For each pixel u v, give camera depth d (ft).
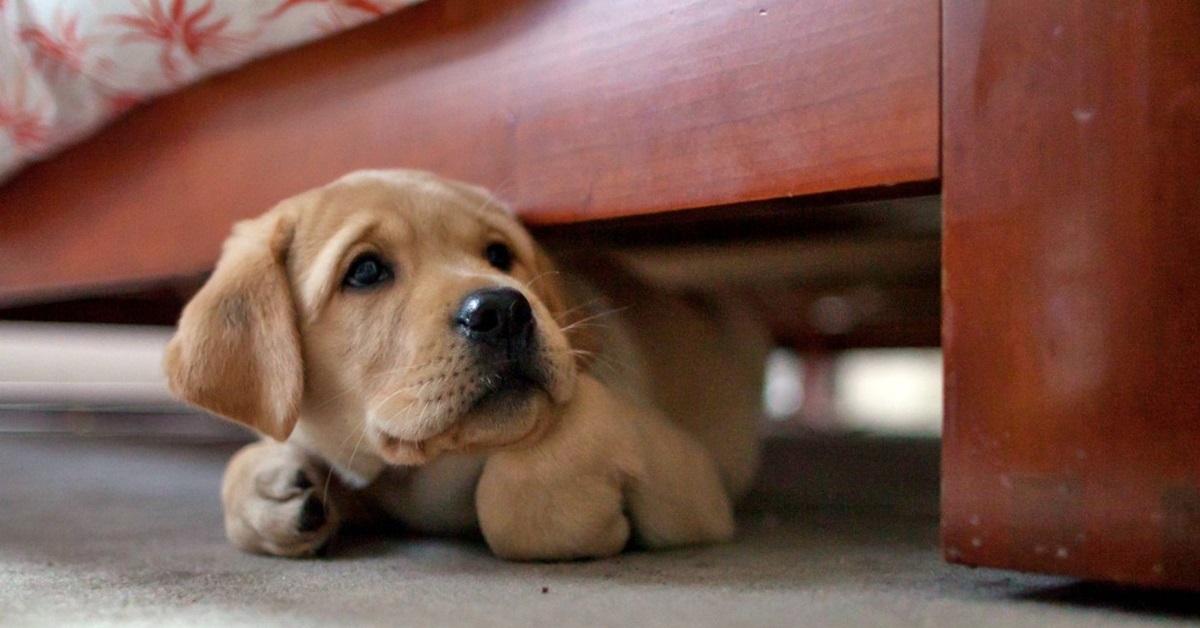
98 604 1.46
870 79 1.53
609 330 2.00
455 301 1.66
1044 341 1.40
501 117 1.90
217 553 1.81
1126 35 1.36
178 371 1.76
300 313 1.78
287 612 1.40
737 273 3.59
